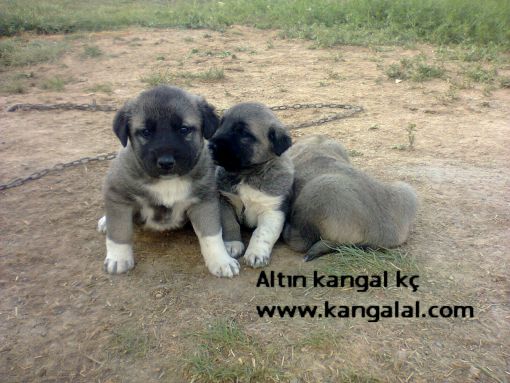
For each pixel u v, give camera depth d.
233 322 0.75
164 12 3.85
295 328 0.74
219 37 3.11
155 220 0.92
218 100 1.89
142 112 0.84
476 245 0.95
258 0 4.10
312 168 1.02
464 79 2.17
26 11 3.55
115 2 4.54
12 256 0.92
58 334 0.74
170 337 0.73
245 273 0.88
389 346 0.71
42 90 2.08
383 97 1.95
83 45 2.88
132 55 2.67
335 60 2.54
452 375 0.66
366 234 0.91
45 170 1.26
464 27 2.97
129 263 0.88
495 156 1.39
